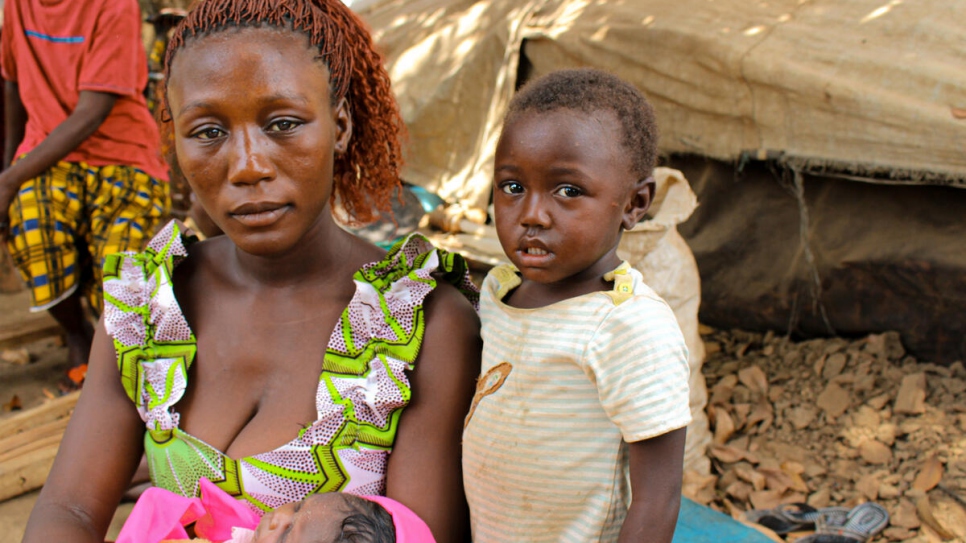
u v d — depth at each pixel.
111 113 3.17
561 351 1.30
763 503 2.85
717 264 4.01
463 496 1.44
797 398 3.43
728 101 3.59
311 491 1.34
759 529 2.17
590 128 1.25
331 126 1.30
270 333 1.41
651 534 1.25
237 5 1.23
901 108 3.09
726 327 4.09
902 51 3.24
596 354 1.27
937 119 3.02
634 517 1.26
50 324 3.83
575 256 1.28
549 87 1.31
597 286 1.35
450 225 4.39
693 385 2.95
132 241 3.29
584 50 4.16
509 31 4.50
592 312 1.29
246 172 1.20
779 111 3.44
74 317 3.57
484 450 1.37
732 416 3.35
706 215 4.00
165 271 1.43
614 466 1.31
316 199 1.28
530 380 1.33
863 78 3.23
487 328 1.43
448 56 4.70
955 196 3.21
